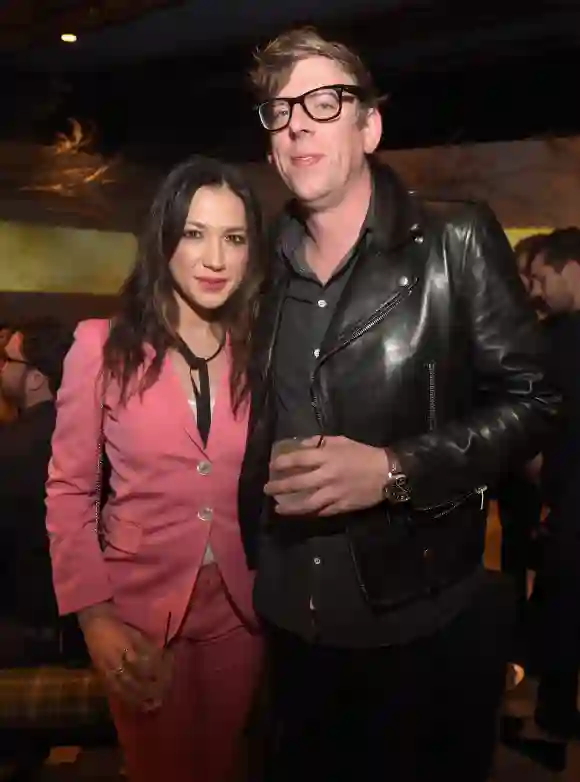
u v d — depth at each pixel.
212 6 1.22
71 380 1.06
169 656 1.07
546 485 1.27
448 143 1.25
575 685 1.23
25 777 1.25
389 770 1.06
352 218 0.97
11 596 1.34
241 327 1.07
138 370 1.04
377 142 0.97
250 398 1.07
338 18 1.21
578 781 1.14
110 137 1.33
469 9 1.17
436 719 1.05
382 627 1.00
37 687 1.29
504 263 0.94
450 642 1.03
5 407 1.38
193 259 1.01
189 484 1.05
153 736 1.11
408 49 1.21
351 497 0.89
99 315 1.40
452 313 0.94
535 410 0.92
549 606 1.26
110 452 1.07
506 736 1.22
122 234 1.36
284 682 1.10
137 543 1.06
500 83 1.21
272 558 1.07
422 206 0.99
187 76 1.27
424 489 0.90
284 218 1.06
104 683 1.11
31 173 1.35
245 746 1.13
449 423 0.94
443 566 1.00
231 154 1.24
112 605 1.08
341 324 0.96
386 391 0.95
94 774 1.24
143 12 1.23
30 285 1.39
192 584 1.07
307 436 1.00
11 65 1.32
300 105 0.90
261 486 1.06
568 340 1.21
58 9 1.26
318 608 1.01
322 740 1.09
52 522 1.07
